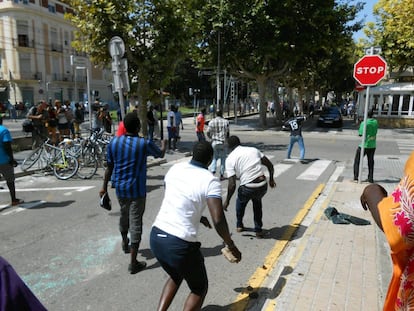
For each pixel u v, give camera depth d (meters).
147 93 13.98
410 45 19.20
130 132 4.54
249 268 4.51
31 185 9.15
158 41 13.09
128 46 13.02
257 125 28.06
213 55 23.58
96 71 58.59
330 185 9.18
